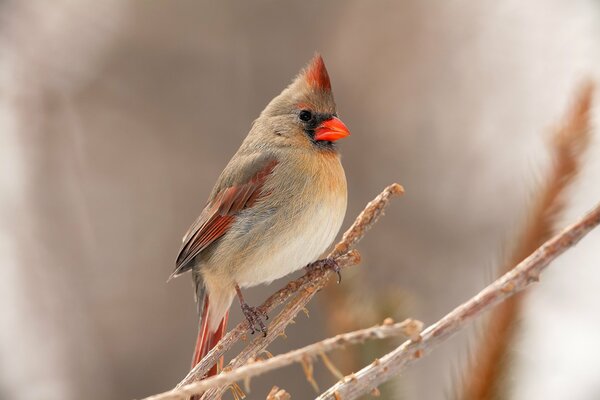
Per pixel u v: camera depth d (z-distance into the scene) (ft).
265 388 31.76
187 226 38.37
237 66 39.81
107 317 37.11
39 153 39.86
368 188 38.27
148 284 37.68
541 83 40.22
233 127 39.34
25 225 38.63
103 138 40.11
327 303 15.39
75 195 39.42
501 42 40.78
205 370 14.30
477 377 13.04
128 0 40.75
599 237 34.30
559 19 41.01
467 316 10.92
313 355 9.59
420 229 37.86
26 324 36.78
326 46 39.86
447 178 38.83
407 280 36.76
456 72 40.42
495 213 38.22
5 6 40.16
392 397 13.88
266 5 40.14
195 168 39.24
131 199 39.22
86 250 38.37
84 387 35.83
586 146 13.82
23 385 35.09
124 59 40.65
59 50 40.52
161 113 40.14
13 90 40.14
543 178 13.93
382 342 14.78
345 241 15.69
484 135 39.65
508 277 10.80
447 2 41.09
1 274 37.68
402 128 39.37
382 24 40.40
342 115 39.14
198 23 40.34
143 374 36.24
